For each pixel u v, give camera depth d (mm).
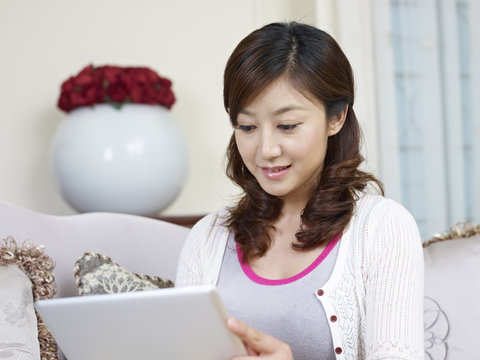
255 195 1507
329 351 1346
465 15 3203
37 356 1499
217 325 981
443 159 3148
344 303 1357
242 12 2996
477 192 3209
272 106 1294
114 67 2359
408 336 1258
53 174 2406
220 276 1486
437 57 3129
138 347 1042
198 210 2904
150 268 1892
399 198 3047
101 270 1666
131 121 2338
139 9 2859
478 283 1687
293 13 3074
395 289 1309
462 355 1607
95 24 2807
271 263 1448
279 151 1314
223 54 2961
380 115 3027
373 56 3033
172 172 2396
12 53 2709
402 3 3086
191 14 2924
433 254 1791
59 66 2758
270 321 1362
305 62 1296
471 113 3211
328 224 1409
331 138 1496
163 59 2885
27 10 2729
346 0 2943
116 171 2303
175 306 969
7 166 2689
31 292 1607
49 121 2734
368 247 1373
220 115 2941
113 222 1888
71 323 1050
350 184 1438
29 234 1720
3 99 2691
